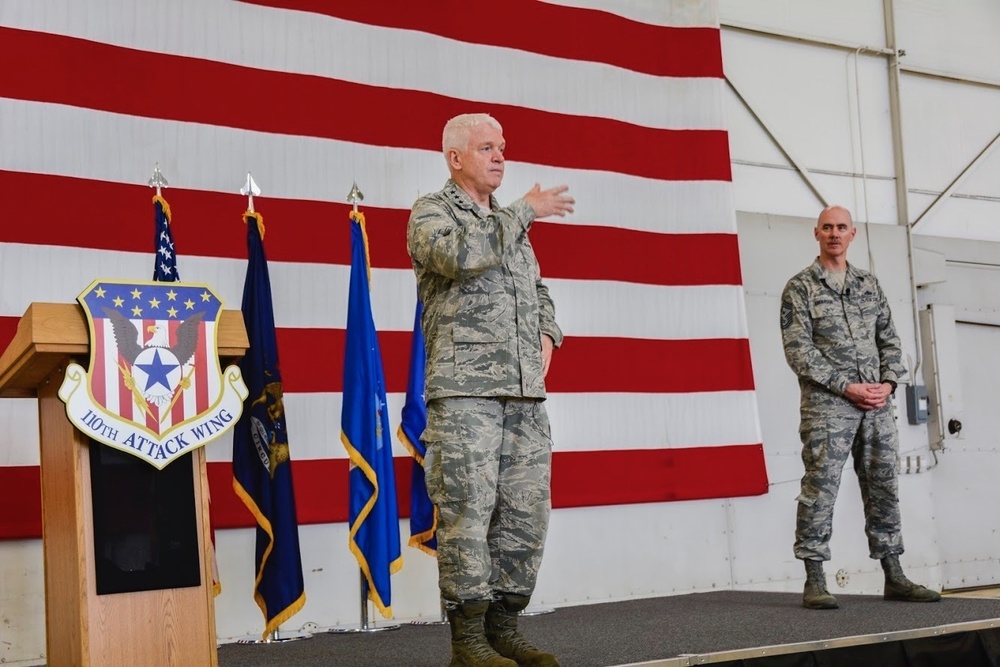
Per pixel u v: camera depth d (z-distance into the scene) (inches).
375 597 161.2
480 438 108.0
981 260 279.0
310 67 191.8
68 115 167.8
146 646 87.4
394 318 193.3
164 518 89.7
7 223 161.0
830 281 181.5
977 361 276.7
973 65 286.8
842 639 133.6
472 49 211.5
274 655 142.0
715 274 232.7
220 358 96.0
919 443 262.5
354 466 163.6
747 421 230.7
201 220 177.0
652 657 122.3
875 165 270.7
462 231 105.3
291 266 184.4
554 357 212.1
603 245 220.8
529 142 215.6
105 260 167.8
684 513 225.5
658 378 223.1
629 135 228.5
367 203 193.8
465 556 106.5
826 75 266.8
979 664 145.2
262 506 156.6
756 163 255.0
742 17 256.4
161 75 177.0
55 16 168.9
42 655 158.2
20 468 158.6
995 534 272.4
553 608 197.2
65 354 87.4
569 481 209.5
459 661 106.9
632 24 233.6
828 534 176.1
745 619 161.0
